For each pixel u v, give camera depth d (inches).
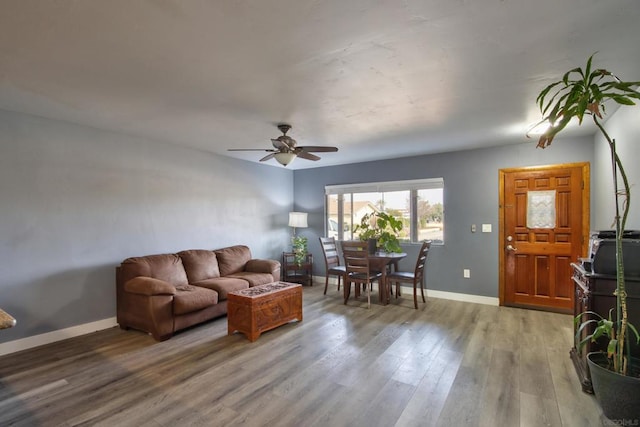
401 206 219.1
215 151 198.4
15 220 125.6
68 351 124.0
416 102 116.1
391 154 207.5
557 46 78.1
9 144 124.5
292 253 242.4
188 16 65.9
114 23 68.1
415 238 213.6
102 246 150.3
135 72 91.7
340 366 110.6
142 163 166.4
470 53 81.6
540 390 94.9
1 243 122.3
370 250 200.8
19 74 92.5
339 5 62.5
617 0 60.7
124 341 134.0
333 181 245.8
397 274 190.9
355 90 105.0
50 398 92.0
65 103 116.4
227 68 89.5
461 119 135.3
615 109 124.6
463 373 105.4
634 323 89.0
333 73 92.7
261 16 66.1
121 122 140.1
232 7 62.9
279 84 100.3
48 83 98.8
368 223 230.4
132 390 95.9
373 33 72.5
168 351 123.6
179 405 88.2
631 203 114.0
